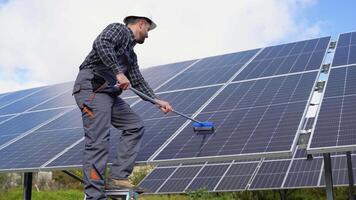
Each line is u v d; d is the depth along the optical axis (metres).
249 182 14.15
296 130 6.30
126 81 5.30
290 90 7.84
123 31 5.48
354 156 14.62
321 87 8.02
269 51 10.96
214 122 7.38
